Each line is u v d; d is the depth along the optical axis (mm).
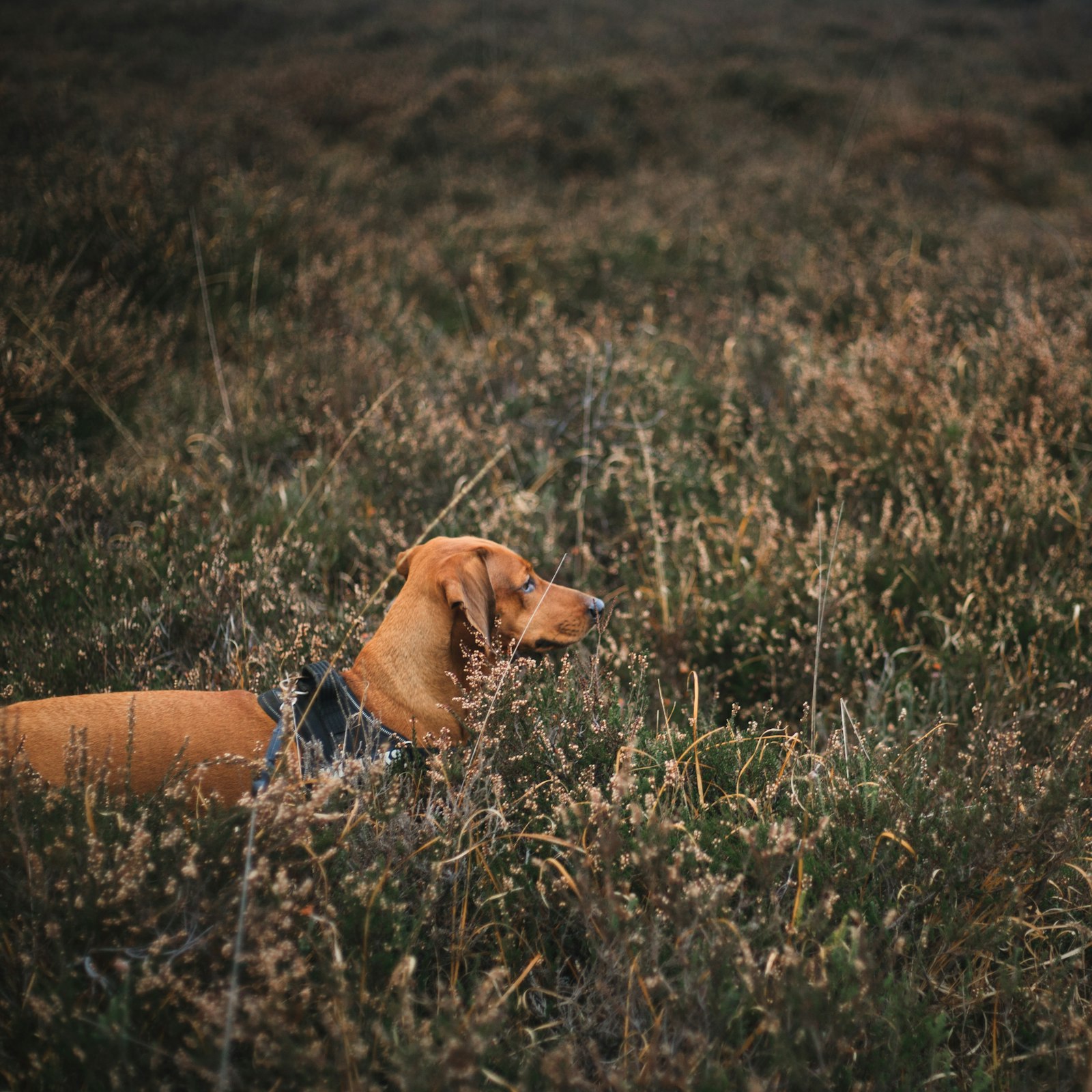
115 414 4473
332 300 5809
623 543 3805
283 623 3043
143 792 2023
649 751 2410
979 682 2984
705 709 2977
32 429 4156
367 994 1587
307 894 1753
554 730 2348
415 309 6324
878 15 20359
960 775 2303
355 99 11258
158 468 4090
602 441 4395
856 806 2205
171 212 5984
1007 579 3260
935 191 9523
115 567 3332
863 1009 1604
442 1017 1604
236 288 5781
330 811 1958
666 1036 1621
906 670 3129
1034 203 10281
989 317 5387
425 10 18172
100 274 5516
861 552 3293
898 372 4281
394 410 4445
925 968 1854
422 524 3840
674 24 18250
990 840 2072
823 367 4859
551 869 2016
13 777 1733
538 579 2699
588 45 15711
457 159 10055
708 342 5602
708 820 2188
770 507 3688
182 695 2219
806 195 8617
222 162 7703
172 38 14812
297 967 1509
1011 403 4098
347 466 4152
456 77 12242
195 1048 1478
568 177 10180
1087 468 3775
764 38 16844
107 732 2072
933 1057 1619
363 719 2217
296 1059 1421
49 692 2715
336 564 3703
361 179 8789
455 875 1910
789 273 6688
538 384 4777
